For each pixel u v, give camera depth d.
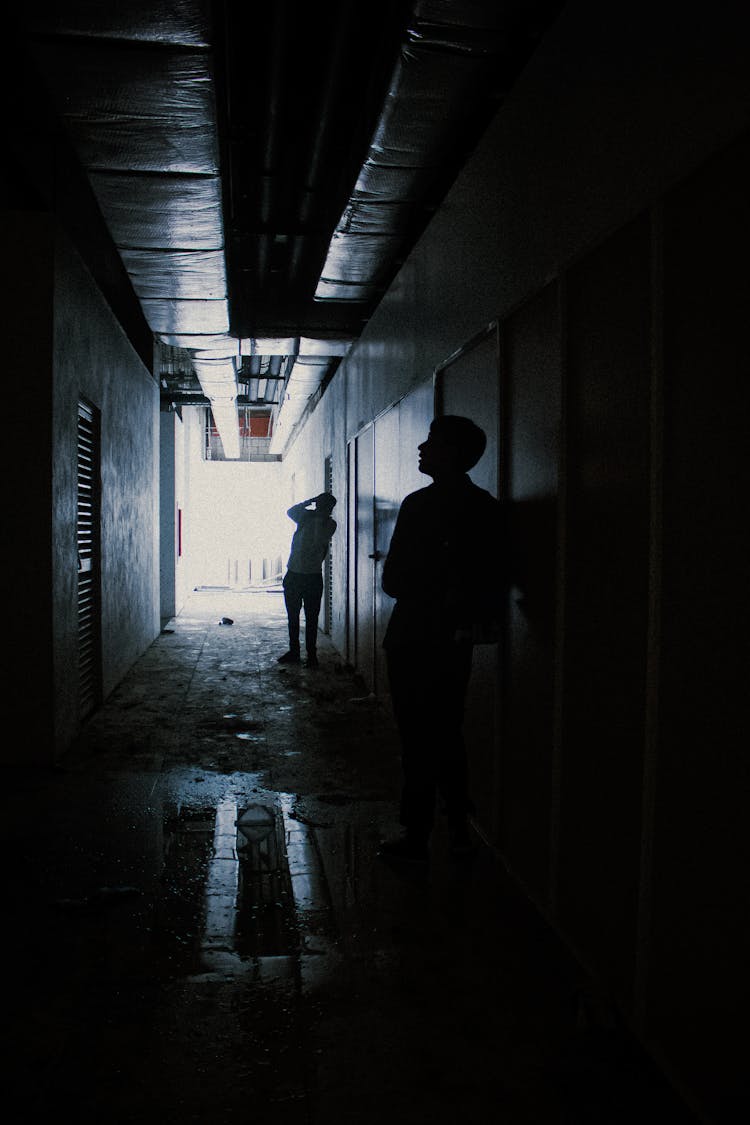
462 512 3.04
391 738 5.35
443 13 2.97
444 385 4.27
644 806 2.02
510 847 3.20
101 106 3.59
